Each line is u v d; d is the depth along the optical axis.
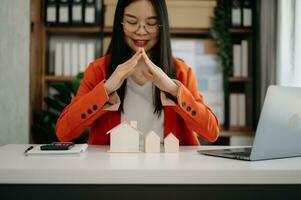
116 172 0.72
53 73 3.31
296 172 0.75
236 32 3.30
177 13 3.16
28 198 0.73
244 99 3.22
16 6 2.54
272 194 0.75
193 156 0.99
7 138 2.50
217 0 3.18
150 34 1.35
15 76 2.53
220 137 3.25
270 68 2.96
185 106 1.18
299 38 2.60
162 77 1.15
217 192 0.74
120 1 1.36
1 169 0.72
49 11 3.10
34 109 2.97
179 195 0.73
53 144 1.05
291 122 0.94
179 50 3.24
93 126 1.43
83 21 3.12
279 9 2.82
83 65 3.14
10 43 2.53
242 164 0.82
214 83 3.26
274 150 0.93
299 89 0.93
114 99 1.18
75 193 0.73
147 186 0.73
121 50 1.38
